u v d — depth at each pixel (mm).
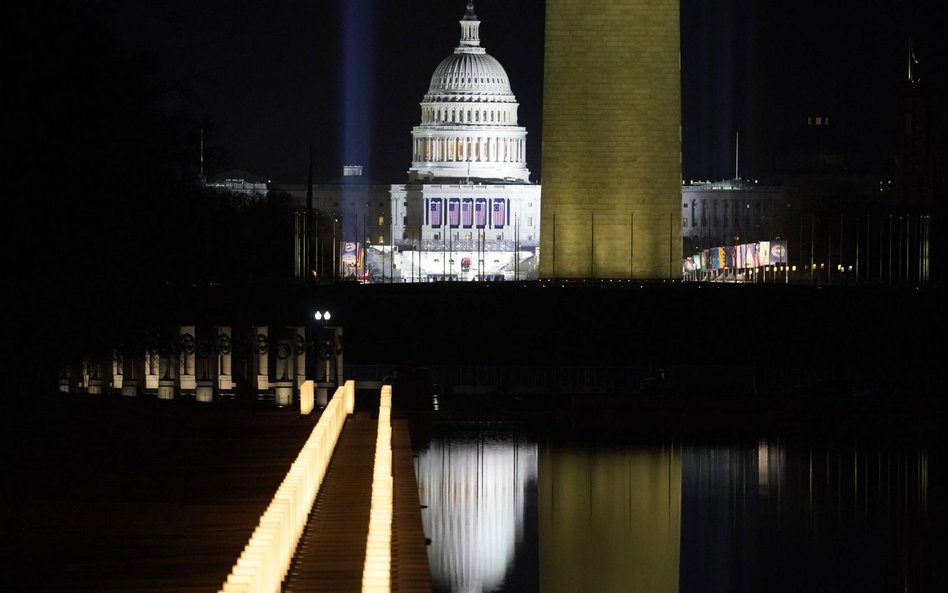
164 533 57469
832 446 113188
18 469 73188
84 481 69625
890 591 72438
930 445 113688
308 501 60250
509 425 119375
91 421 91062
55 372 107875
